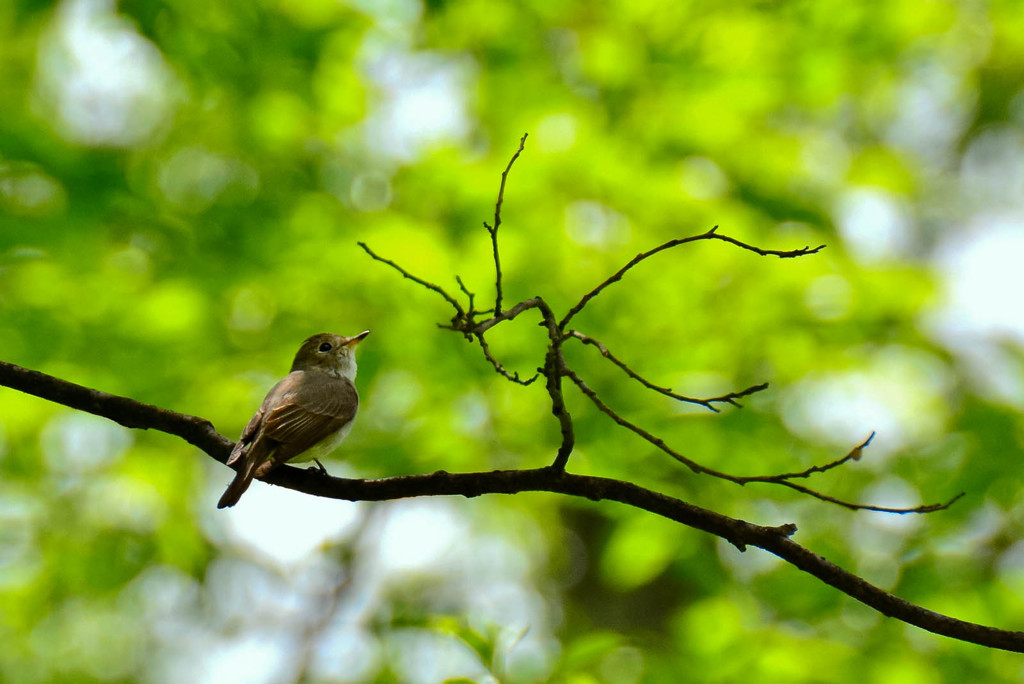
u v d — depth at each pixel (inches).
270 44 484.7
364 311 453.7
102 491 562.6
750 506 445.7
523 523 684.7
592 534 630.5
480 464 439.5
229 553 597.6
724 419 438.0
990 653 411.2
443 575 705.6
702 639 410.3
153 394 445.4
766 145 518.9
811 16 494.9
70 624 630.5
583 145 470.3
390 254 437.1
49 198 462.0
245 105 497.7
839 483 467.2
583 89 518.0
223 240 467.8
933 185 737.6
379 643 427.8
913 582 428.1
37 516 561.0
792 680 398.3
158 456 535.8
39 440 527.2
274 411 336.2
